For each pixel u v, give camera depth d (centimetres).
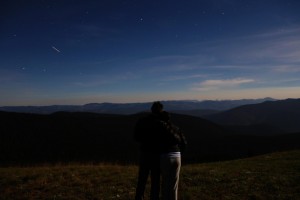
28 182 1080
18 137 8056
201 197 898
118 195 898
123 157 6906
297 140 9875
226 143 9894
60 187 1002
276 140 10144
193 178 1122
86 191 948
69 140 8625
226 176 1175
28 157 6631
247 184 1054
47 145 7881
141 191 677
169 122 668
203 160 4803
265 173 1257
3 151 6831
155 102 675
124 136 10288
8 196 902
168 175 641
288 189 998
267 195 928
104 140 9319
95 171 1320
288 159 1788
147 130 652
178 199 868
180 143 668
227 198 897
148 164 666
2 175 1235
